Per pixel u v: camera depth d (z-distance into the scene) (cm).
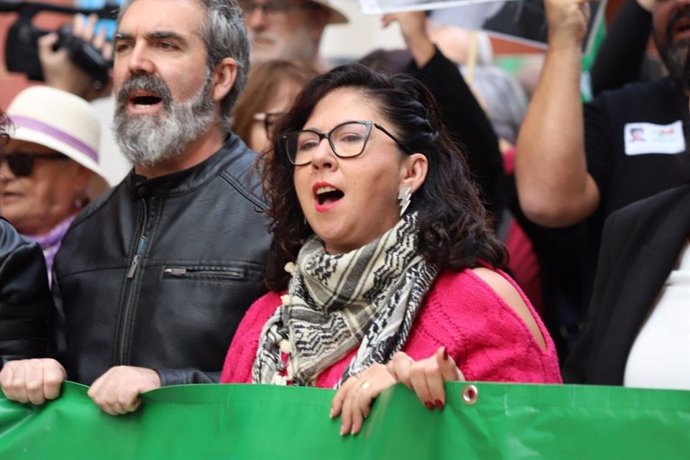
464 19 764
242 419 519
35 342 628
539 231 723
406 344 527
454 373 480
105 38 888
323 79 564
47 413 560
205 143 649
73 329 632
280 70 768
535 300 741
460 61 908
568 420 466
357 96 554
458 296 529
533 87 909
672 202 580
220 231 623
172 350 607
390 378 493
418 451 481
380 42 991
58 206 783
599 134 726
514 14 759
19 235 638
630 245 582
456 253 535
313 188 545
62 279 643
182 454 532
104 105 937
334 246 552
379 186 543
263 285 590
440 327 527
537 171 704
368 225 544
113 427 551
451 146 569
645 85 736
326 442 503
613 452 460
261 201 627
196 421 530
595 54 845
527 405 471
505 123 890
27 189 776
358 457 494
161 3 648
